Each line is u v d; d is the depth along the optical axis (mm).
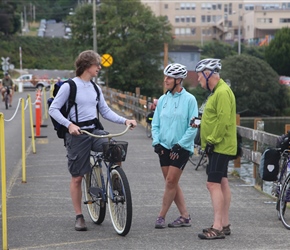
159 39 62062
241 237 7605
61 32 133500
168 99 8016
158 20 62312
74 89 7781
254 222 8539
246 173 16859
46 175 12898
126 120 7949
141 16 61656
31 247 7164
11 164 14539
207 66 7363
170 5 124062
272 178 8633
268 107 59219
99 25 61062
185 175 13219
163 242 7367
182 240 7461
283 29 80688
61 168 13883
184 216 8242
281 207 8359
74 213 9148
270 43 80750
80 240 7484
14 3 117375
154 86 62688
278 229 8086
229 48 100750
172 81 7926
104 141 7785
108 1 62688
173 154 7805
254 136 12016
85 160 7898
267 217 8891
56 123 7887
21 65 94188
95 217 8367
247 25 123625
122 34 62000
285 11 119750
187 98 7910
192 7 124812
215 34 125062
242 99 58750
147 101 24281
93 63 7863
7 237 7539
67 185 11672
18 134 21531
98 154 8008
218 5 125375
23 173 12016
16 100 43125
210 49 98938
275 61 79312
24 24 138500
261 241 7395
